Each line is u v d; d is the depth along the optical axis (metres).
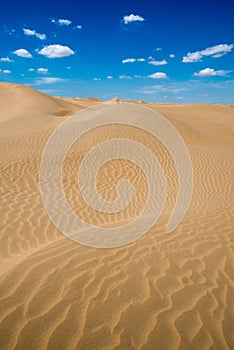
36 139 15.28
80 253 4.02
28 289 3.02
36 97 40.38
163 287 3.25
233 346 2.48
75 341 2.40
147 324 2.64
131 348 2.37
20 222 6.79
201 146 16.06
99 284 3.21
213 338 2.54
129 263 3.76
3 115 29.59
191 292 3.19
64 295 2.96
